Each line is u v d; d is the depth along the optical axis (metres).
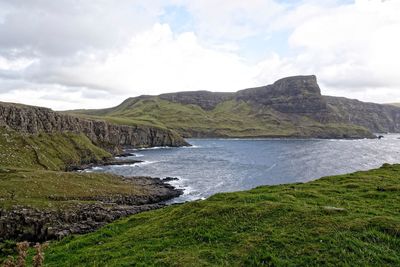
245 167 134.62
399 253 17.59
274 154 188.25
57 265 20.38
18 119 126.38
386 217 21.53
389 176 41.25
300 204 26.02
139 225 28.20
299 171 119.69
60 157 126.12
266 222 22.39
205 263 17.25
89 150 146.38
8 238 46.78
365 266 16.27
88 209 57.03
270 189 35.66
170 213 28.66
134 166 139.25
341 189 33.75
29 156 108.75
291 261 17.20
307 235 19.67
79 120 181.38
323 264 16.73
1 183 62.94
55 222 50.31
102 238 25.50
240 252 18.38
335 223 20.97
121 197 71.31
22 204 53.19
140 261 18.45
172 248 20.23
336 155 176.25
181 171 124.94
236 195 30.38
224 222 23.20
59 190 65.69
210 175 115.06
